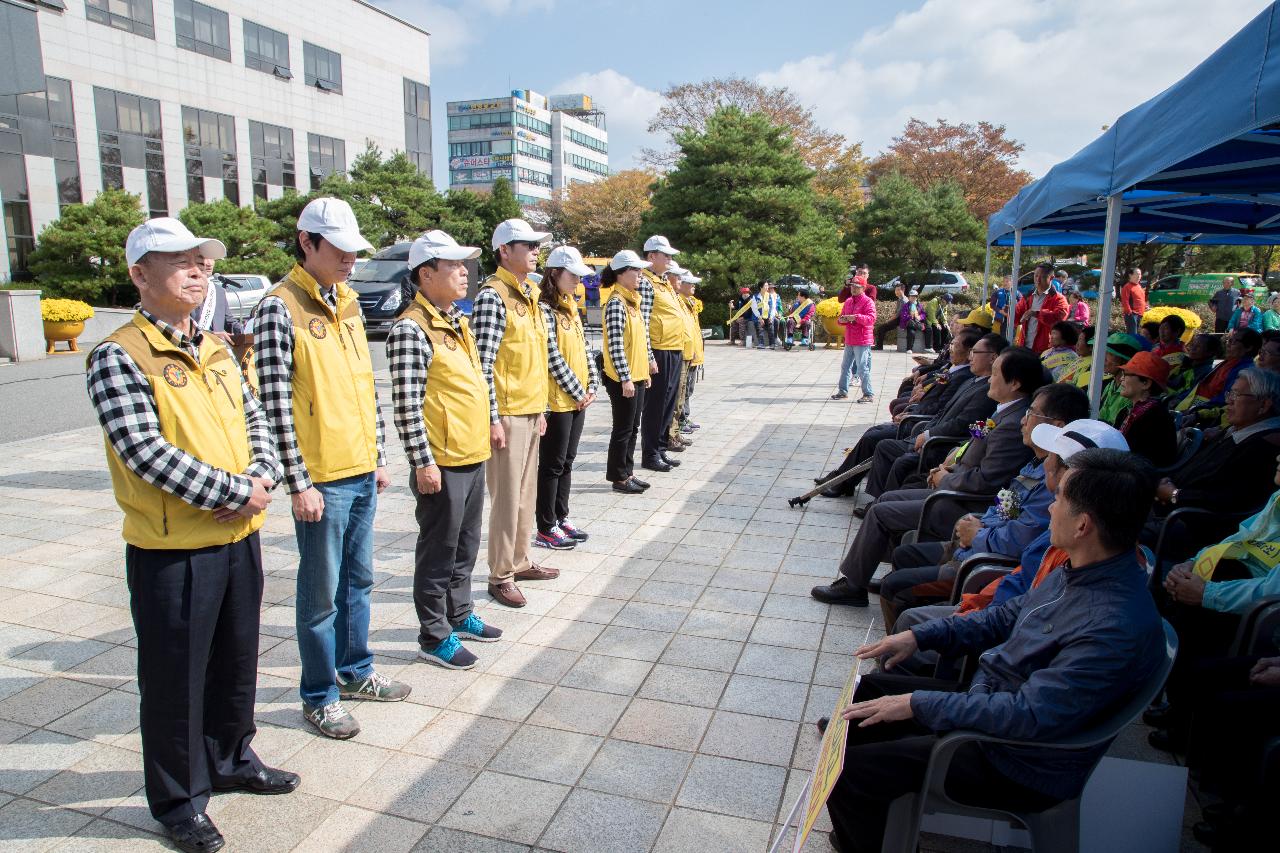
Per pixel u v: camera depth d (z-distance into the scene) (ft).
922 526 13.56
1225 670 9.12
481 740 10.53
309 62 111.65
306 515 9.58
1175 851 8.00
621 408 21.09
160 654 8.18
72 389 37.83
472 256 11.75
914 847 7.10
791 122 116.98
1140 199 20.06
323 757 10.14
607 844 8.62
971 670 9.07
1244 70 8.14
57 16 82.69
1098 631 6.73
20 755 10.19
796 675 12.17
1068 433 8.77
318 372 9.84
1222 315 57.06
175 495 7.82
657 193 77.92
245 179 103.81
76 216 72.64
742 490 22.29
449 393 11.75
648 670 12.33
